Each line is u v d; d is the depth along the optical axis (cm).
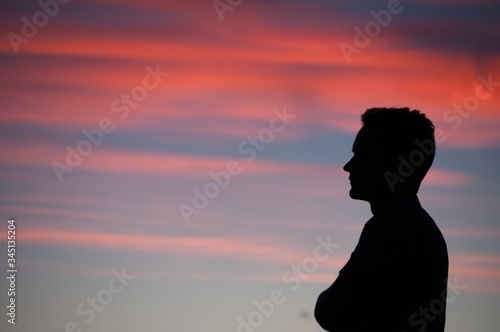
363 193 382
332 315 352
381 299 349
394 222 356
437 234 362
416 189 378
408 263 349
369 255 351
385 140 376
